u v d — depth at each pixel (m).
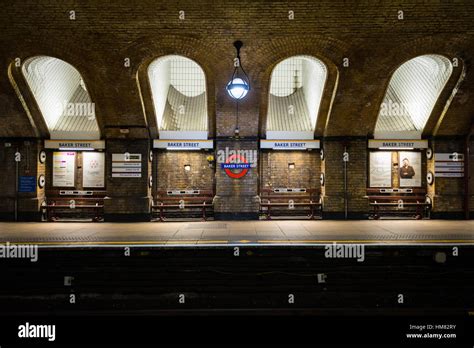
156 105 11.62
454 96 10.77
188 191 12.28
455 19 8.93
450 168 11.87
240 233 8.84
